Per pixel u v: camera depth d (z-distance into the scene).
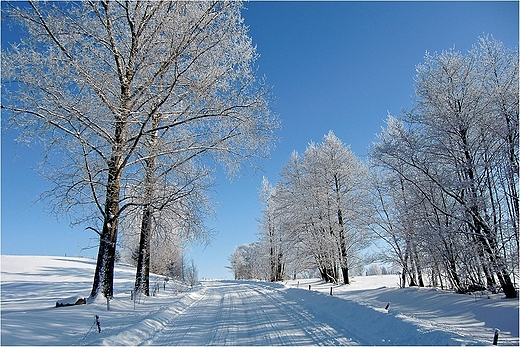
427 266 16.59
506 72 13.36
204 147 13.41
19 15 10.31
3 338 6.25
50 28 10.99
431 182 14.67
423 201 15.19
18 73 10.35
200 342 7.14
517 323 8.38
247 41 12.75
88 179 11.88
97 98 11.75
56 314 9.33
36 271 27.92
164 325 9.18
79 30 11.55
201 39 11.86
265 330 8.21
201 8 12.12
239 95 12.65
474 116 13.48
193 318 10.50
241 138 13.45
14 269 28.05
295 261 31.23
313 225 28.22
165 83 12.09
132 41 12.12
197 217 13.70
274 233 39.38
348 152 28.34
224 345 6.84
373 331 7.38
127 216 14.74
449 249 14.22
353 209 25.67
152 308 12.17
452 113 13.84
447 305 11.92
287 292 18.14
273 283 27.73
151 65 12.11
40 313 9.24
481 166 13.27
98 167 12.30
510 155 12.52
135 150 13.09
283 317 10.09
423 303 13.04
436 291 15.01
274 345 6.73
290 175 31.28
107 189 12.43
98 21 12.02
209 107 12.71
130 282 24.70
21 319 8.05
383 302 14.60
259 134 13.26
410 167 15.87
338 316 9.44
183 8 12.09
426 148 14.18
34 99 10.57
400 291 16.30
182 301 14.73
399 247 20.23
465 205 12.90
